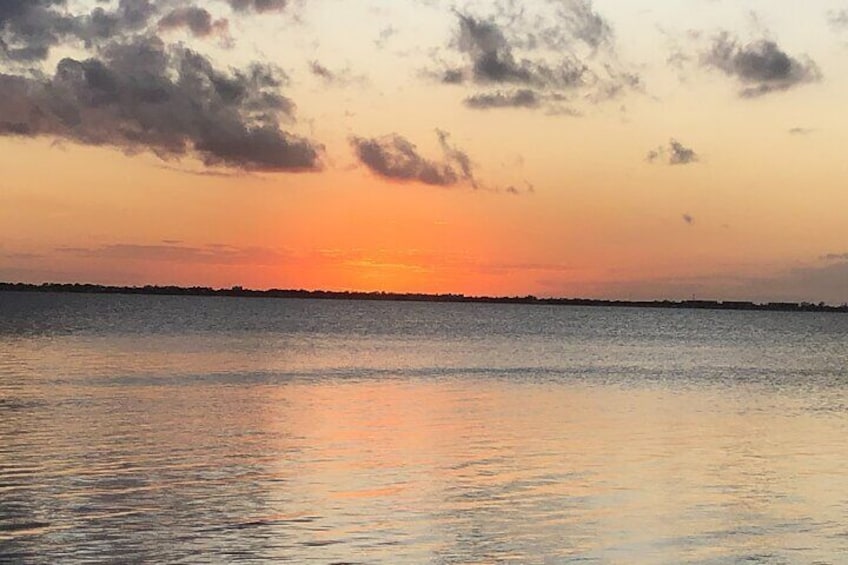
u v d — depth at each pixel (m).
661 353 97.19
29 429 34.31
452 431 35.97
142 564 18.08
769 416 43.28
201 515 21.66
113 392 47.66
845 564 18.75
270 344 93.44
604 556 19.08
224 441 32.41
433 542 19.80
